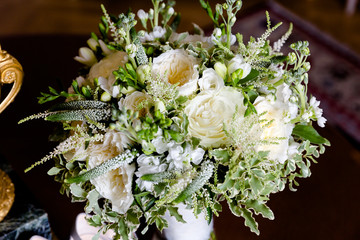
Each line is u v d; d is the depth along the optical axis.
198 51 0.76
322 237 0.97
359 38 2.53
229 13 0.75
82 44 1.62
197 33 0.90
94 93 0.75
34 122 1.31
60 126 0.81
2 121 1.33
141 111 0.72
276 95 0.73
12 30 2.54
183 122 0.69
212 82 0.71
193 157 0.70
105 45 0.83
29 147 1.23
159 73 0.73
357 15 2.75
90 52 0.85
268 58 0.76
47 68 1.52
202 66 0.73
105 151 0.72
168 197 0.69
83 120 0.72
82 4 2.79
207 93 0.71
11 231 0.96
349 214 1.00
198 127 0.70
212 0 2.79
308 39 2.49
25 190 1.05
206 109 0.71
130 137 0.69
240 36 0.77
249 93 0.72
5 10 2.70
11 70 0.87
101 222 0.77
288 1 2.88
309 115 0.73
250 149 0.69
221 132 0.70
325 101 2.13
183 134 0.69
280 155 0.71
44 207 1.07
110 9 2.76
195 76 0.71
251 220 0.74
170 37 0.84
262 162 0.70
